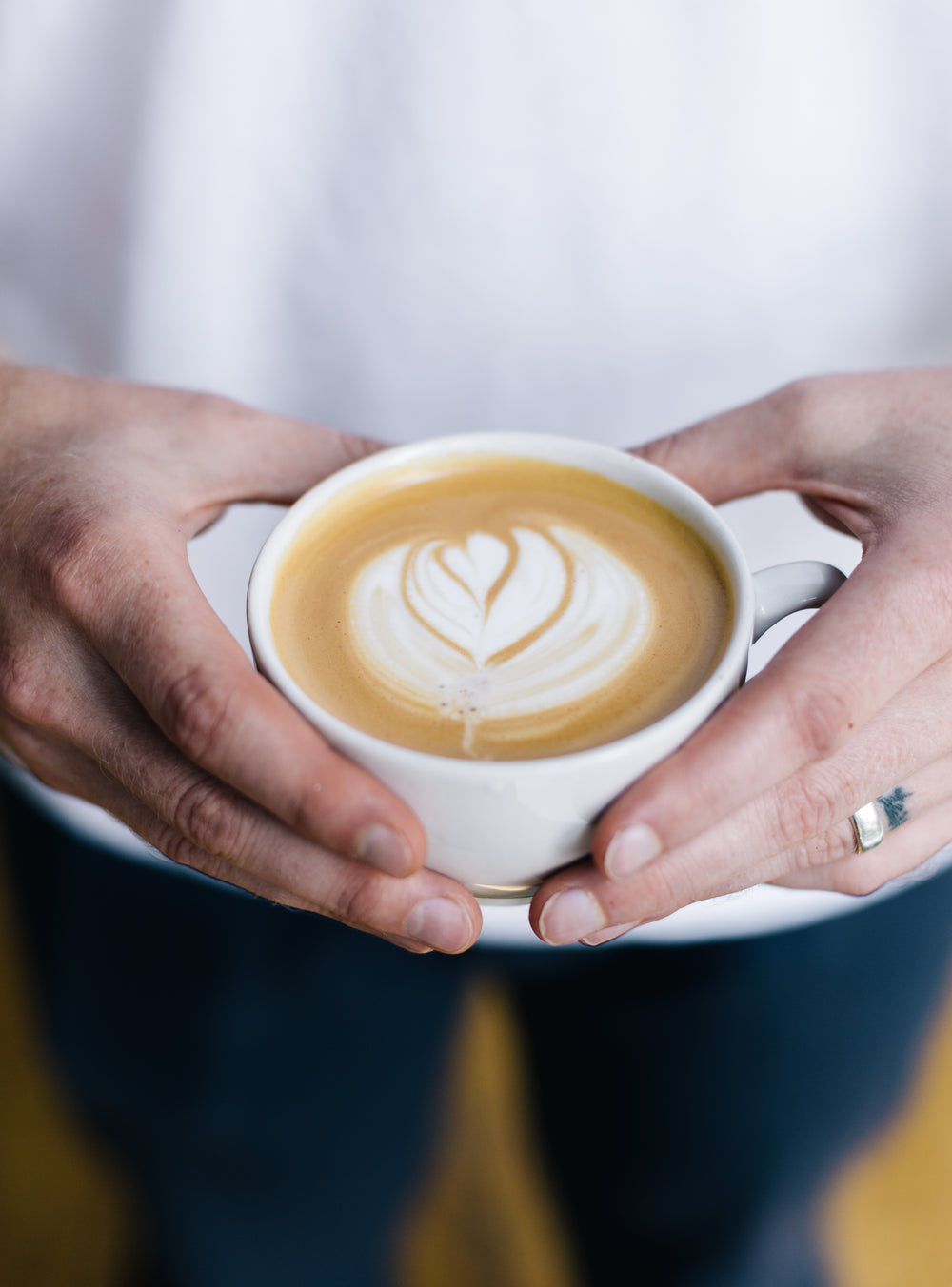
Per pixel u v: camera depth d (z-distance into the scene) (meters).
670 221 0.59
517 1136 0.86
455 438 0.51
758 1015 0.61
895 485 0.49
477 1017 0.92
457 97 0.57
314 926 0.62
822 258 0.61
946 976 0.65
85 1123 0.72
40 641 0.48
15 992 0.92
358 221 0.59
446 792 0.42
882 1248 0.79
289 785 0.43
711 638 0.47
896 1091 0.66
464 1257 0.80
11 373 0.54
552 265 0.60
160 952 0.63
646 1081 0.63
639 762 0.43
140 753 0.47
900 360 0.64
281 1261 0.69
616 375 0.62
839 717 0.44
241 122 0.58
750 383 0.63
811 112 0.58
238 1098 0.65
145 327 0.62
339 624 0.48
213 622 0.45
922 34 0.57
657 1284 0.69
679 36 0.56
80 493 0.49
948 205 0.60
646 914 0.45
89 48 0.59
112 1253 0.78
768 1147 0.64
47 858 0.64
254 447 0.52
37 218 0.62
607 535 0.49
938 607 0.45
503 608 0.48
